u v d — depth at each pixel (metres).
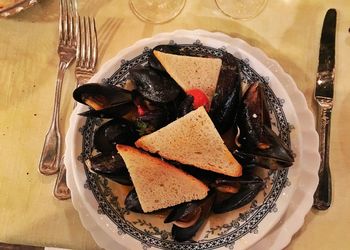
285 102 0.39
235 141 0.37
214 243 0.37
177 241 0.37
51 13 0.46
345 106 0.42
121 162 0.37
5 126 0.43
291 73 0.43
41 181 0.42
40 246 0.40
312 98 0.42
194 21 0.45
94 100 0.38
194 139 0.36
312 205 0.39
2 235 0.41
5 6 0.43
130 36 0.45
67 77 0.44
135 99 0.39
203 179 0.37
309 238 0.40
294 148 0.38
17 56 0.45
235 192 0.37
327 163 0.40
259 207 0.38
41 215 0.41
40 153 0.43
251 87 0.37
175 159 0.37
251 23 0.44
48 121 0.43
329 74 0.42
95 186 0.38
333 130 0.42
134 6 0.45
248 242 0.37
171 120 0.39
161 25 0.45
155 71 0.39
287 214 0.39
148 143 0.37
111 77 0.40
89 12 0.45
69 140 0.39
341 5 0.44
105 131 0.38
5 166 0.42
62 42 0.44
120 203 0.38
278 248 0.38
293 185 0.38
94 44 0.44
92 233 0.39
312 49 0.44
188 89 0.38
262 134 0.36
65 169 0.41
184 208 0.36
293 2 0.45
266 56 0.41
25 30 0.45
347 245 0.39
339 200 0.40
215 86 0.38
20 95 0.44
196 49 0.40
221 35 0.42
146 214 0.38
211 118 0.37
